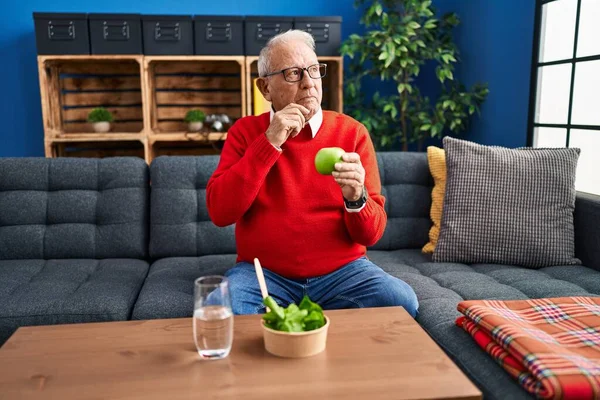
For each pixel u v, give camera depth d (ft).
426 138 12.97
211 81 12.19
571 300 4.55
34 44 11.91
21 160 6.92
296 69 5.17
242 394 2.85
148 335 3.66
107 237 6.75
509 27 10.44
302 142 5.47
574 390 3.17
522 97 10.14
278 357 3.29
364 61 12.00
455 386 2.94
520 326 3.98
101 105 12.05
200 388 2.92
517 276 5.86
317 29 10.93
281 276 5.29
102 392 2.88
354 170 4.40
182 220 6.84
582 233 6.33
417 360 3.25
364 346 3.45
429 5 11.41
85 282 5.80
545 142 9.68
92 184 6.93
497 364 3.80
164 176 6.94
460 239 6.40
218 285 3.23
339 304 5.11
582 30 8.68
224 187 4.99
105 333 3.69
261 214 5.30
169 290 5.46
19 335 3.66
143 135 10.94
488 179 6.46
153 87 11.68
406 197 7.23
